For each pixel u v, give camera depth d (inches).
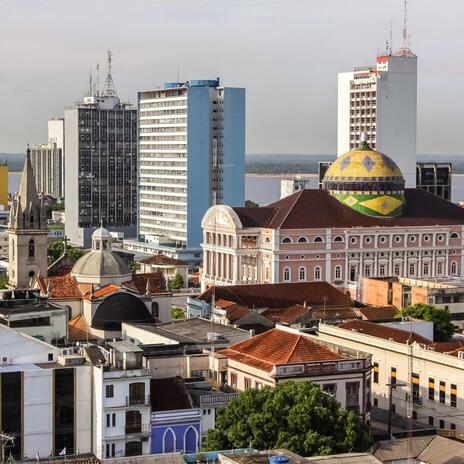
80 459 7239.2
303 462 6771.7
